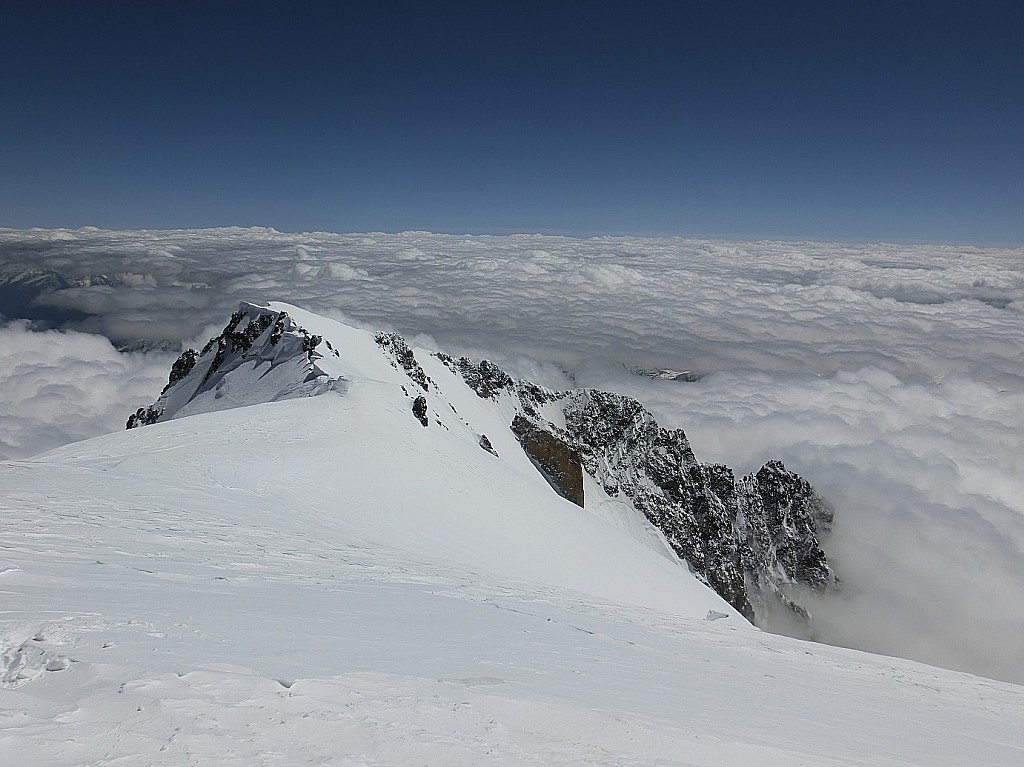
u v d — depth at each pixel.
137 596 7.94
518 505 38.19
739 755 5.69
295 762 3.97
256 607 8.57
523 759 4.62
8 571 8.12
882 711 10.24
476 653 8.02
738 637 15.55
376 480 29.58
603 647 10.64
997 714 12.28
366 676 5.79
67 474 19.12
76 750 3.75
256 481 24.89
